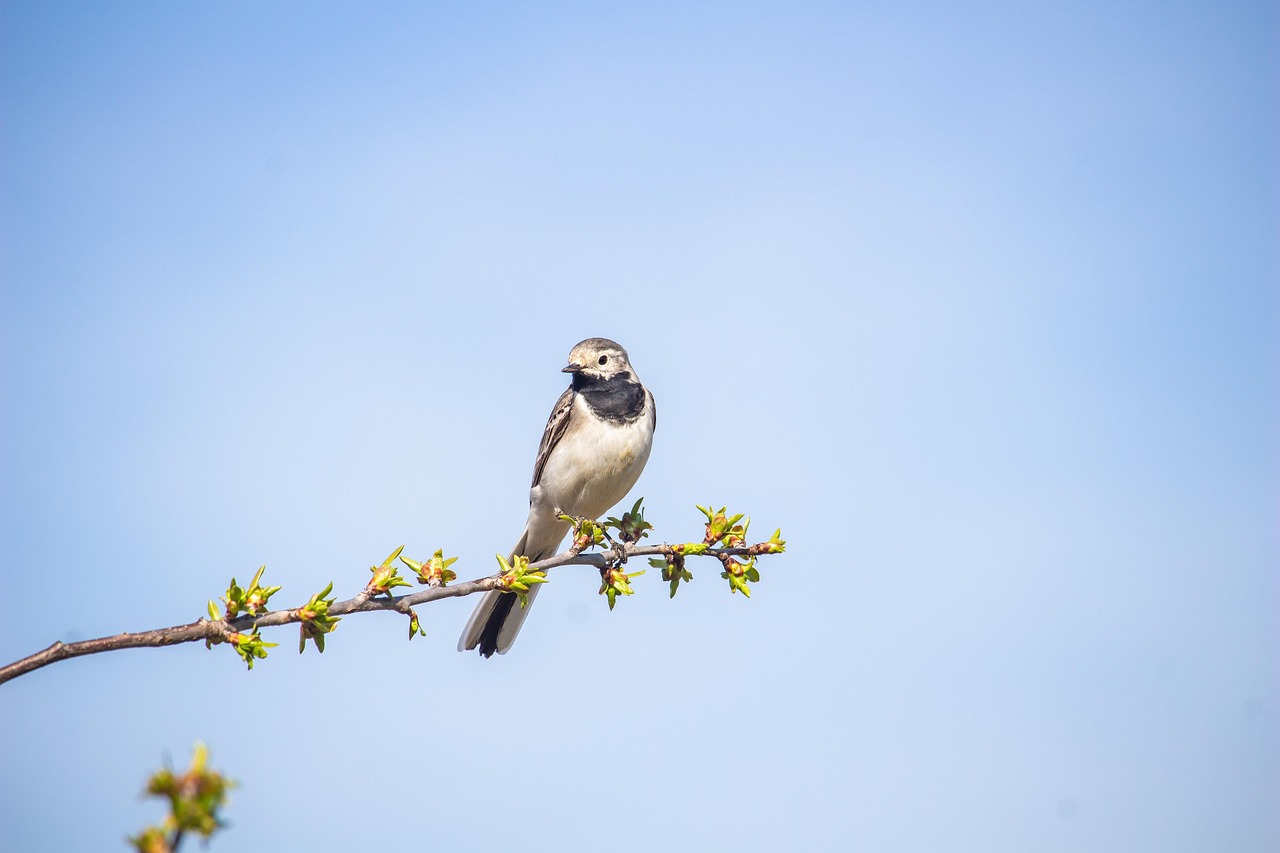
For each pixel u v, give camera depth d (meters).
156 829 5.44
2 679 8.77
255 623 9.95
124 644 9.29
